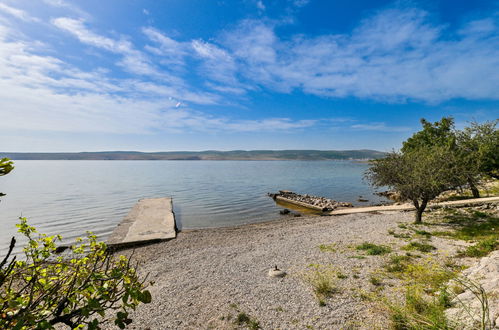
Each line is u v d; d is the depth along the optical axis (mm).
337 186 60156
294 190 52594
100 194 47438
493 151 22781
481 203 20078
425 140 30312
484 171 23047
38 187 59219
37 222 25906
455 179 16203
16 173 114312
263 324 7352
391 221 19672
